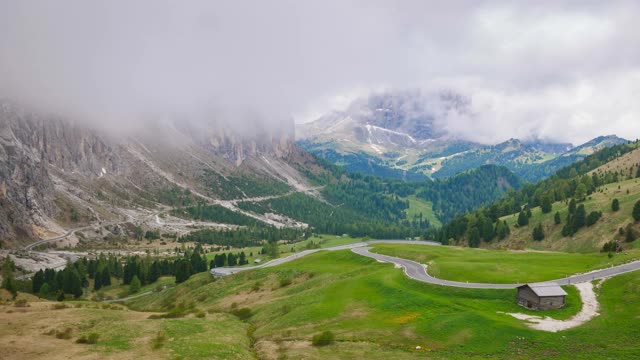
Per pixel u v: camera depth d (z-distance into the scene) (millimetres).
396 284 113375
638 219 181500
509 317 83438
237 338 85062
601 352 64750
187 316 109375
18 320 84812
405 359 68000
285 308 108500
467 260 141250
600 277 98938
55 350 67312
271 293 138750
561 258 133750
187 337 79250
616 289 90062
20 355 64188
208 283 179250
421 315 88750
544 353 66875
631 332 70375
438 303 93938
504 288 99562
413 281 114375
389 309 95188
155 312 115000
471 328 78125
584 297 89188
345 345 77375
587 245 189250
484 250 174000
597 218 199125
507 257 143875
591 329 73875
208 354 69375
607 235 185875
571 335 72312
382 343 77375
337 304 103562
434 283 110125
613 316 78125
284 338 85812
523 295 90062
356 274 138750
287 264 185875
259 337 89875
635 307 79750
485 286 103312
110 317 92938
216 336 83000
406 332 81125
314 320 94312
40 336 74375
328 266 165625
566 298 89875
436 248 185875
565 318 80438
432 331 79562
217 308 132875
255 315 112750
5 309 96188
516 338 72812
